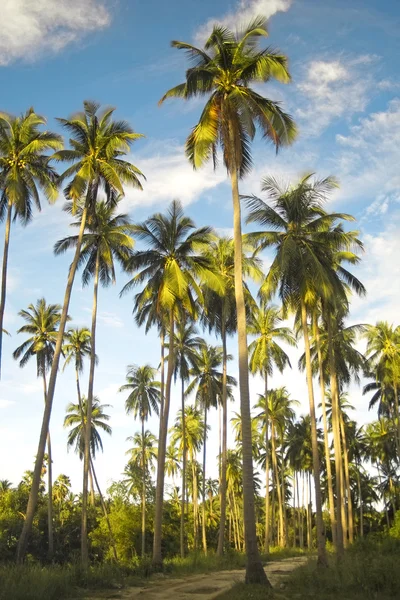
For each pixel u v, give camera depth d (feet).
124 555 186.80
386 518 240.12
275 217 85.10
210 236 102.12
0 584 50.67
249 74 68.28
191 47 67.41
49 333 151.33
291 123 68.85
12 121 93.76
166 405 98.17
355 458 215.51
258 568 55.83
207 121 67.72
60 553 183.21
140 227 101.35
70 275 89.40
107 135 93.86
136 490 207.92
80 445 181.16
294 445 219.00
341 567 63.21
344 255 97.14
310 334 125.70
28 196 95.76
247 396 60.70
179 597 56.13
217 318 134.92
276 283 86.28
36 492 77.51
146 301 105.19
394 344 162.30
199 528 241.35
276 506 288.92
